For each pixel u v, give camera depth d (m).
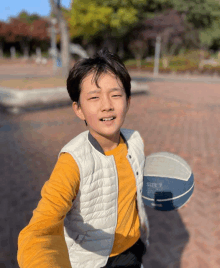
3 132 7.18
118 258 1.21
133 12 35.34
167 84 21.98
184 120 9.09
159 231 3.11
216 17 50.28
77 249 1.09
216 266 2.55
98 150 1.01
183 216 3.40
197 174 4.60
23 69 37.62
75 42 54.47
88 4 33.88
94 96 0.92
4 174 4.55
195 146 6.27
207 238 2.97
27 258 0.62
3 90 10.45
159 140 6.73
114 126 0.97
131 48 46.81
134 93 14.76
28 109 9.98
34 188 4.08
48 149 5.84
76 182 0.90
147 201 1.49
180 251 2.76
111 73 0.92
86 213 0.99
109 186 1.02
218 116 9.81
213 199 3.77
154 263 2.60
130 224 1.22
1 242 2.90
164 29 39.06
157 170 1.46
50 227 0.74
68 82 0.98
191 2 46.62
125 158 1.16
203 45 49.88
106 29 40.97
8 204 3.63
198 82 24.73
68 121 8.59
